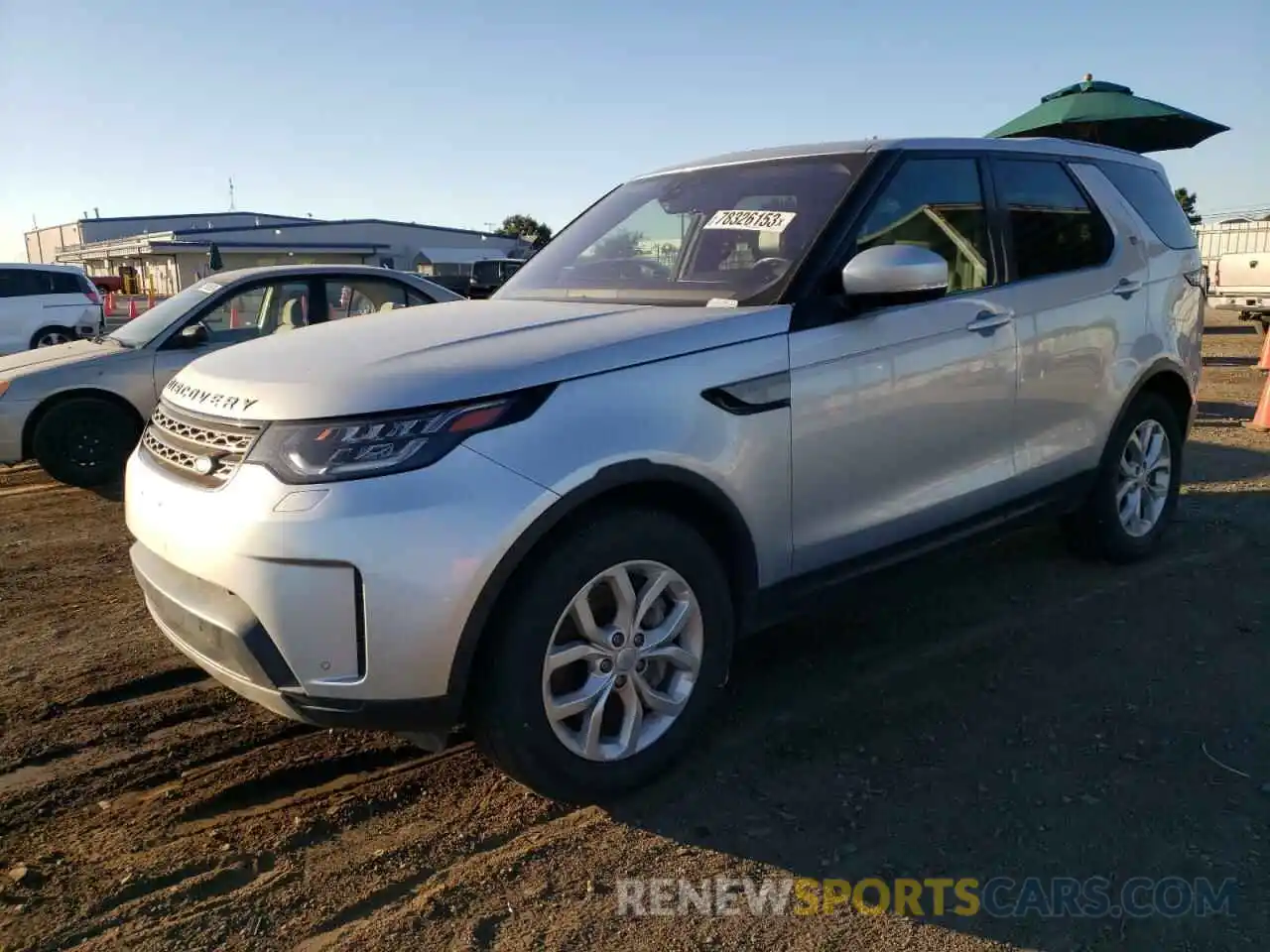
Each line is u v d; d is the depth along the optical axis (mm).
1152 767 3145
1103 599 4531
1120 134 9805
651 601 2945
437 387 2645
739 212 3795
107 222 70438
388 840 2844
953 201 3910
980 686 3717
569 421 2744
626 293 3713
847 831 2852
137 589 5047
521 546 2625
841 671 3871
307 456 2568
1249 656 3918
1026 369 4012
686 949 2395
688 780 3117
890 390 3488
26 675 3951
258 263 52562
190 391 3023
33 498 7195
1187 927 2439
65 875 2682
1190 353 5020
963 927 2463
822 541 3375
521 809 2988
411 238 60344
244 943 2430
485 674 2695
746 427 3094
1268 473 6836
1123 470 4816
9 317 16156
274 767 3244
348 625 2537
